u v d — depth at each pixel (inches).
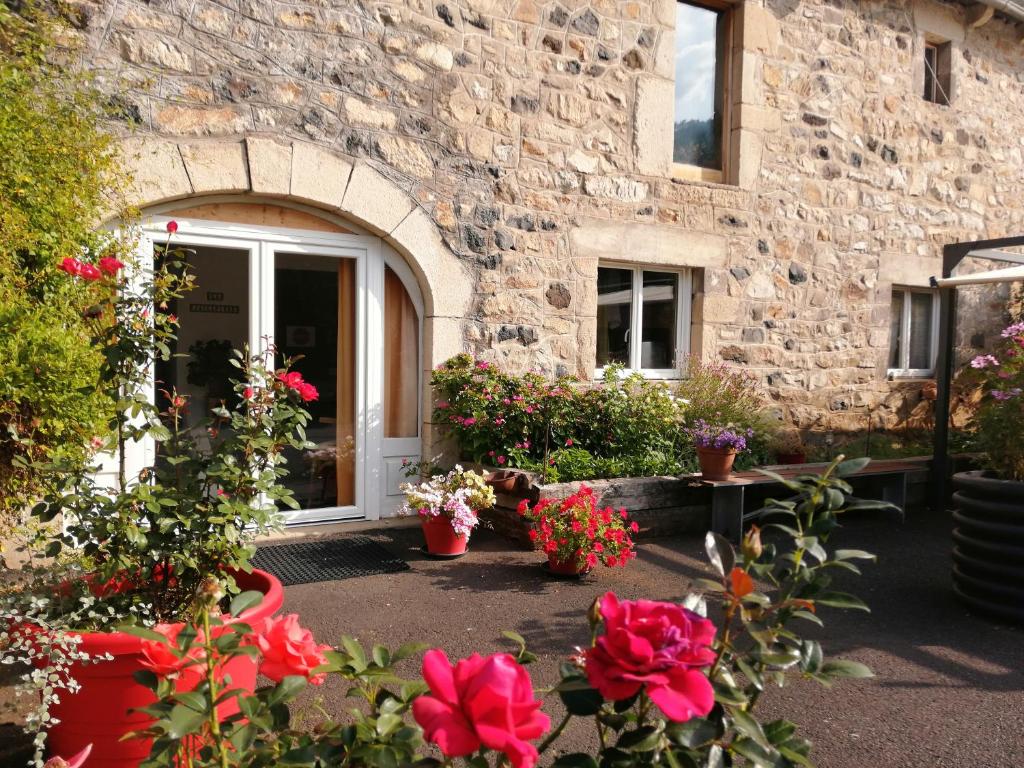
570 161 232.5
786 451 267.3
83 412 124.0
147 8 171.6
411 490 182.4
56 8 160.6
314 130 193.2
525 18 222.8
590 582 166.9
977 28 318.0
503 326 223.9
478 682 37.5
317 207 199.0
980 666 126.3
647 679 38.6
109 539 91.5
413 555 184.4
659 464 220.8
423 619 142.4
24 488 121.7
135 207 162.1
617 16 238.1
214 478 95.9
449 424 217.0
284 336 201.2
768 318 273.4
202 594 51.6
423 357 218.4
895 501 250.8
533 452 218.5
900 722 106.3
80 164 146.0
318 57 193.3
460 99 214.2
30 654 77.9
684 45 263.4
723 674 51.0
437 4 209.3
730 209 262.8
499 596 156.2
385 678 51.1
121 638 78.0
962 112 317.4
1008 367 181.6
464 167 215.8
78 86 161.5
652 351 262.4
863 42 288.4
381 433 215.6
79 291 137.0
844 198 288.0
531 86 225.0
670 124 249.4
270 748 49.1
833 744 100.1
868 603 159.0
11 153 131.0
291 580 163.5
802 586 55.6
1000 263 327.9
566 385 216.8
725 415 243.9
